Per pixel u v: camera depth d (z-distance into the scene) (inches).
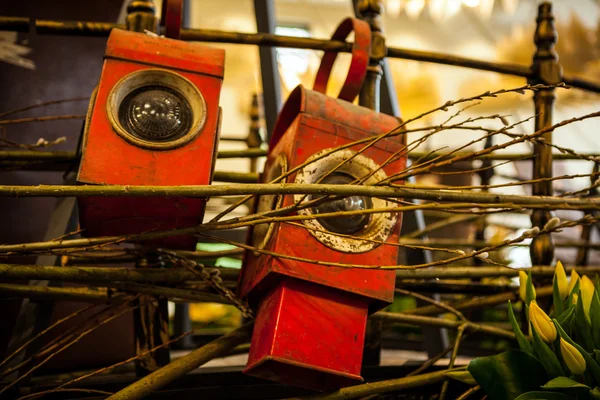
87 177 40.0
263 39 55.6
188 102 43.7
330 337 42.0
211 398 48.4
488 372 43.0
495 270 54.2
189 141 41.9
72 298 49.5
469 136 211.8
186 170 41.4
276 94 74.9
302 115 45.0
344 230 44.1
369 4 58.2
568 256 134.5
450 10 183.6
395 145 46.7
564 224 43.9
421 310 58.4
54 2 70.9
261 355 41.6
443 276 53.2
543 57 61.7
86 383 47.5
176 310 79.3
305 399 43.8
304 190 38.9
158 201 41.1
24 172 64.2
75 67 70.4
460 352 81.7
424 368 50.5
